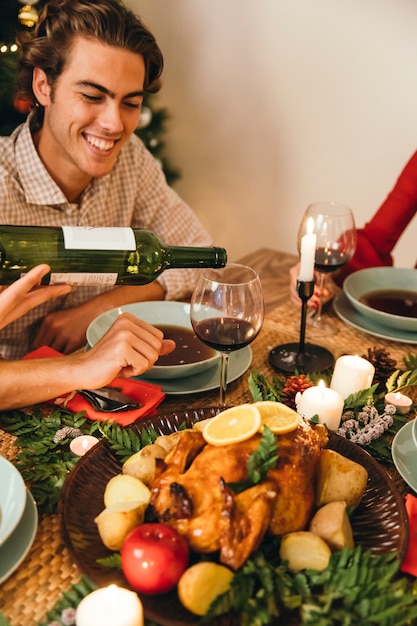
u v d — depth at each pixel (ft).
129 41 4.03
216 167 9.79
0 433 3.10
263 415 2.58
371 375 3.45
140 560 2.02
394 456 2.91
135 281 3.47
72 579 2.32
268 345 4.12
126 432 2.83
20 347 5.13
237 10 8.64
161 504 2.23
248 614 1.99
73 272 3.18
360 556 2.19
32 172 4.60
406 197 5.67
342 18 7.93
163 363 3.65
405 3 7.47
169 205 5.69
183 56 9.38
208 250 3.62
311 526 2.30
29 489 2.71
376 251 5.74
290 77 8.61
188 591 1.98
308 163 8.95
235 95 9.18
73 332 4.73
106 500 2.39
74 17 3.95
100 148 4.40
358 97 8.21
